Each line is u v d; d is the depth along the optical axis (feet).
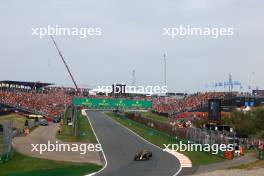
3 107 358.02
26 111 359.46
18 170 131.34
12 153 156.04
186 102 407.23
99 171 131.64
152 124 319.27
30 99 400.47
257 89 380.99
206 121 266.98
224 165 148.46
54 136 235.81
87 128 307.58
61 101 445.37
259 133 230.07
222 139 176.86
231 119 252.83
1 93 381.19
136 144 221.05
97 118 430.20
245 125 244.22
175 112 386.93
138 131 302.25
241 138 220.43
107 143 221.05
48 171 128.47
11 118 298.97
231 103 338.54
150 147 208.33
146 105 357.20
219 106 207.00
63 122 330.54
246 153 184.34
